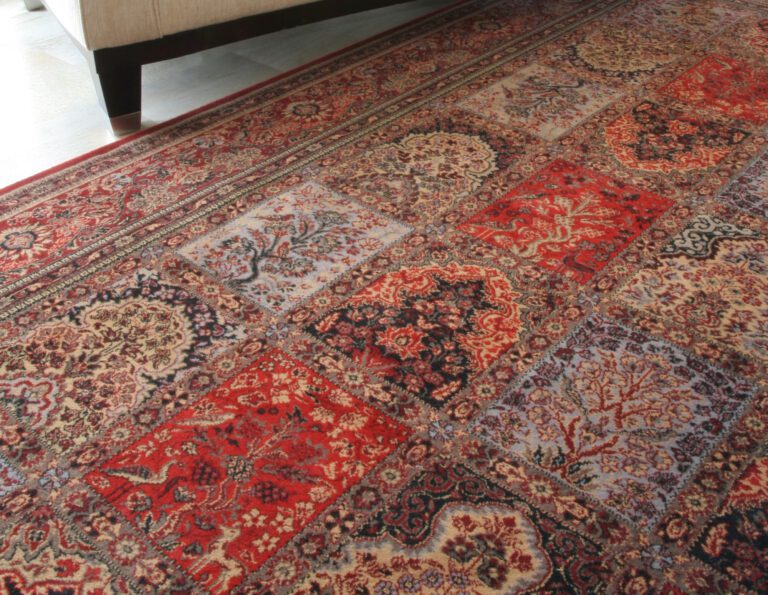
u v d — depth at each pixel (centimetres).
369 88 254
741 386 153
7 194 201
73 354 157
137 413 145
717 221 198
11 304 168
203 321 165
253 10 240
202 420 144
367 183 209
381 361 157
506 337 163
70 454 138
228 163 216
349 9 270
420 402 148
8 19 297
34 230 190
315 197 204
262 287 175
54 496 130
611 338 163
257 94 249
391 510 129
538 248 188
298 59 274
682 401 150
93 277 176
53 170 211
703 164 221
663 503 131
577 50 280
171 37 225
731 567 121
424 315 168
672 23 302
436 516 128
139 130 230
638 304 172
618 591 118
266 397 149
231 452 138
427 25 297
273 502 130
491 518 128
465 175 213
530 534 126
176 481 133
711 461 138
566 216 199
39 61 267
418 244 188
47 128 230
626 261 184
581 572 120
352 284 176
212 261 182
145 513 128
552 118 240
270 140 227
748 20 305
